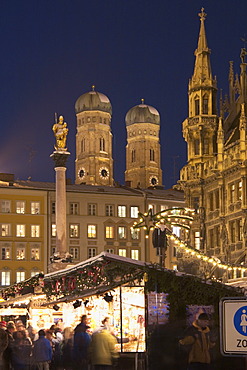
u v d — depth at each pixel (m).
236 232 56.25
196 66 64.88
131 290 26.75
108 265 23.72
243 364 20.66
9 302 38.72
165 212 37.22
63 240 46.41
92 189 102.44
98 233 100.06
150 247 101.75
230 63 65.88
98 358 20.03
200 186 61.94
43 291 31.55
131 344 26.02
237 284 25.45
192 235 61.91
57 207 47.00
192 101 64.19
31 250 96.50
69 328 24.44
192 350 18.20
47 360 23.17
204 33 64.94
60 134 48.03
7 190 96.19
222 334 11.25
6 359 22.23
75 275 27.72
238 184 56.69
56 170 47.53
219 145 59.81
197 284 22.56
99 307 29.83
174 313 22.39
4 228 95.75
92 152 198.00
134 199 102.44
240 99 63.66
